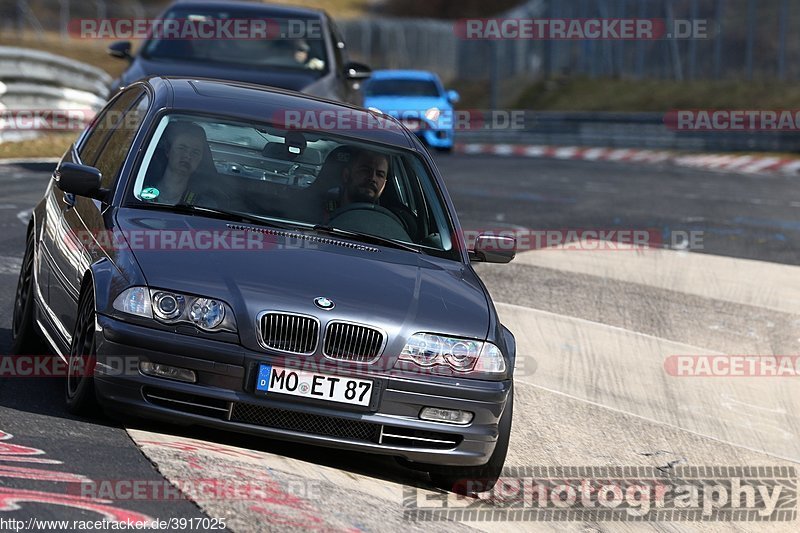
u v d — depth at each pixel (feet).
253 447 63.46
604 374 102.58
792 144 342.03
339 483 59.82
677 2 471.62
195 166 71.20
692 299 134.82
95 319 60.39
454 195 204.95
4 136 211.61
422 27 602.44
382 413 61.16
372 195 73.72
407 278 66.85
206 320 59.67
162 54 145.07
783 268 157.17
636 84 481.05
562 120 384.68
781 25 444.14
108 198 68.95
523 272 139.44
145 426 62.75
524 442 81.61
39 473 51.24
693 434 90.68
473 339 63.52
